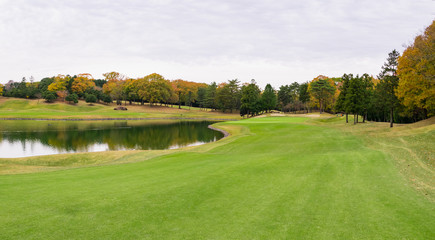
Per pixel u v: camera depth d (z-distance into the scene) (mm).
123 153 27031
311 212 7938
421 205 8484
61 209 7793
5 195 9125
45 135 44781
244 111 103500
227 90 117438
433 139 23094
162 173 13547
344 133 35312
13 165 21000
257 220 7309
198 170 14047
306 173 13086
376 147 22719
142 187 10438
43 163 22906
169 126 66750
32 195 9180
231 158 19172
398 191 9984
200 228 6762
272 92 117312
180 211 7898
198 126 67312
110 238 6090
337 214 7785
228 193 9766
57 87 120875
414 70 30062
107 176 13039
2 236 5941
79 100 127438
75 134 47000
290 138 33250
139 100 150750
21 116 78562
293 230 6719
